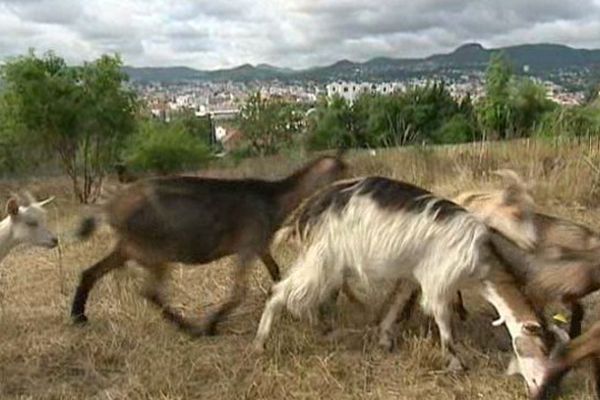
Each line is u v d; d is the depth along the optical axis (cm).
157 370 268
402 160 711
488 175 593
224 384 258
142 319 317
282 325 305
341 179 321
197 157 1492
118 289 352
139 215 303
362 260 269
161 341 296
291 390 253
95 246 455
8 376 269
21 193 541
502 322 260
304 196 314
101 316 329
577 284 259
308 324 304
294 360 275
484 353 282
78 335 306
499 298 259
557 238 281
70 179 1070
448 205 264
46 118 948
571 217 471
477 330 301
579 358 232
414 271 267
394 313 292
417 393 252
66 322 322
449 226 259
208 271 390
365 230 266
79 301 322
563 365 234
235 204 308
